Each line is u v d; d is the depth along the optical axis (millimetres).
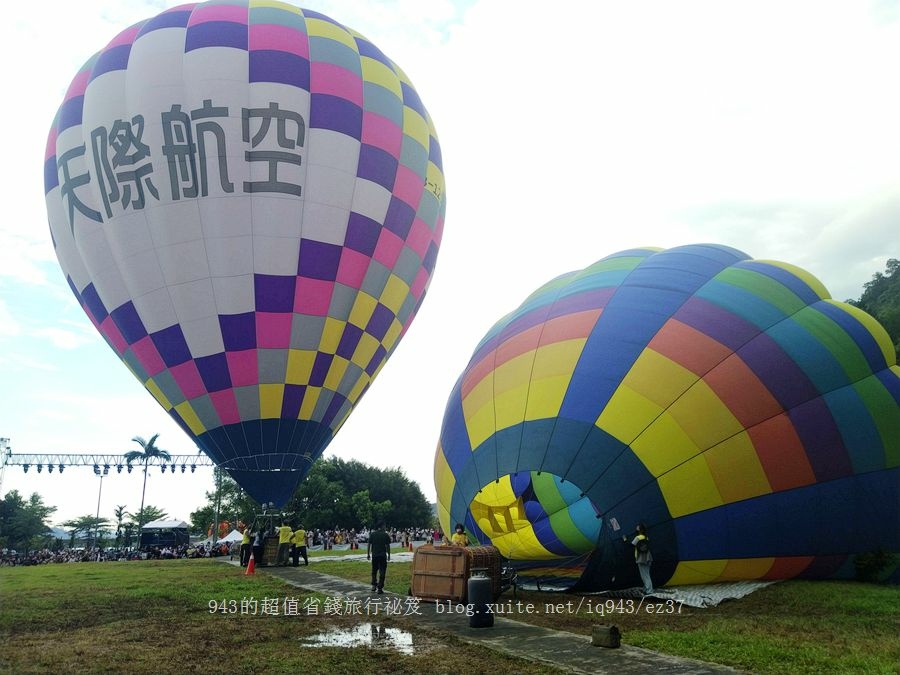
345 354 22141
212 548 39625
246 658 8023
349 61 22703
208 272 20250
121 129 20625
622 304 13711
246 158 20359
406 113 23844
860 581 12695
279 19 22484
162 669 7566
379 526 14609
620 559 11859
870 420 12625
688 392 12133
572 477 12156
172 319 20469
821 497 12062
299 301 20797
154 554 40031
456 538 13219
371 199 21938
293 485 22062
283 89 21000
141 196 20172
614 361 12742
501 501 16031
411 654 8148
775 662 7520
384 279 22656
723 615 10336
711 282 13953
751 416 12008
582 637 8984
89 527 120312
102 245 20922
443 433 15586
